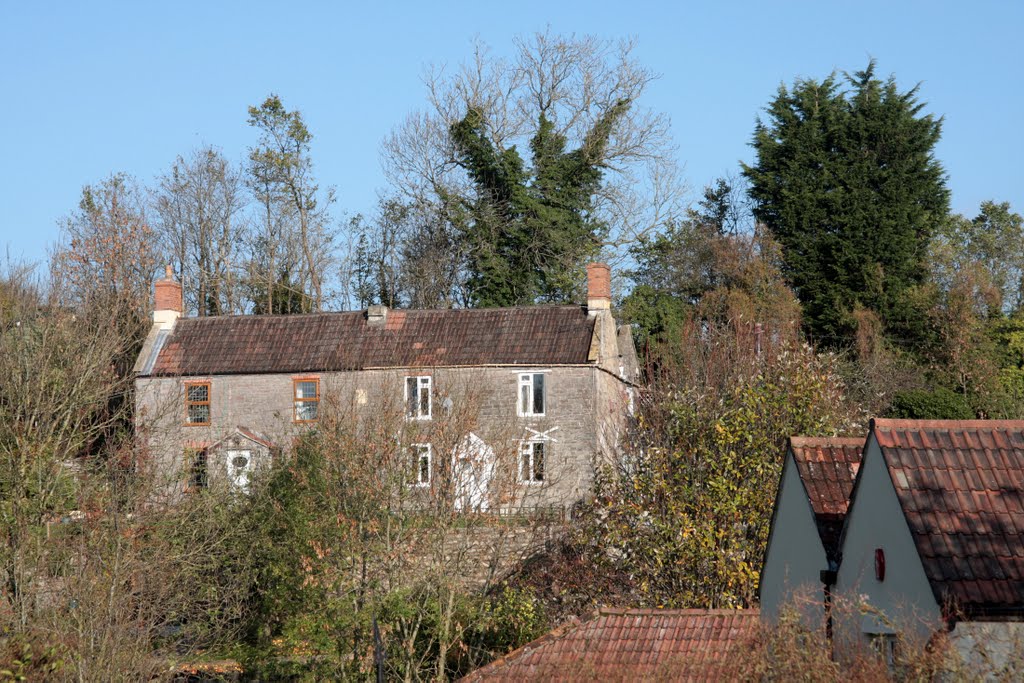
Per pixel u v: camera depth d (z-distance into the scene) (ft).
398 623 87.15
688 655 60.85
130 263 182.50
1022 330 174.81
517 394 152.35
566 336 155.22
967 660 43.80
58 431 96.22
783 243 199.11
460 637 85.25
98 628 72.18
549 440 148.05
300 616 91.45
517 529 97.91
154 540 84.07
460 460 92.84
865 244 192.34
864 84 208.64
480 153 200.75
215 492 96.07
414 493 92.07
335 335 162.81
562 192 201.87
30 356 95.76
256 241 220.43
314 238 221.87
